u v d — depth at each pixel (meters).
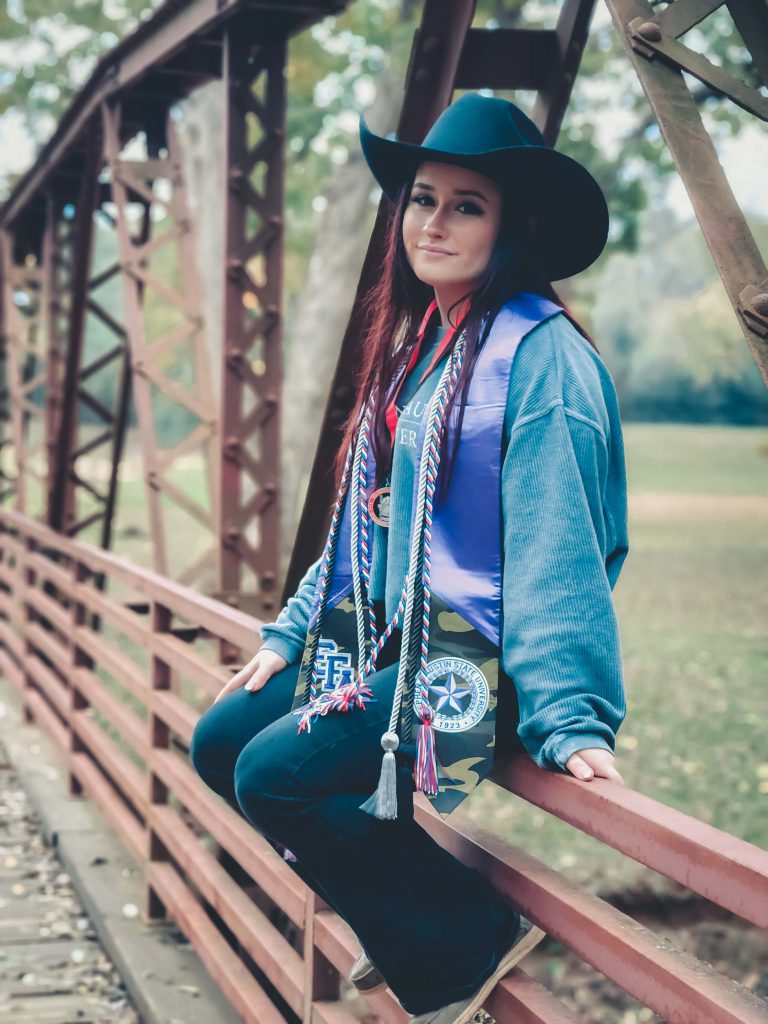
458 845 2.13
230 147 4.89
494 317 1.84
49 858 5.22
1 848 5.35
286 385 10.27
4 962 4.13
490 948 1.94
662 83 1.86
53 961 4.14
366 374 2.04
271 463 5.18
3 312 11.00
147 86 5.95
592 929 1.70
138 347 5.93
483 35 2.65
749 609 13.84
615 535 1.84
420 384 1.91
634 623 13.09
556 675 1.65
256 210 5.00
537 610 1.67
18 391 10.21
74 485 7.21
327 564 2.01
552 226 1.97
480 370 1.80
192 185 10.22
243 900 3.35
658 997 1.56
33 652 7.54
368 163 2.03
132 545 19.42
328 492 2.98
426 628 1.79
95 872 4.73
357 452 1.98
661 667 10.70
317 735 1.84
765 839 6.31
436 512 1.81
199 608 3.62
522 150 1.79
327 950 2.60
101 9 11.95
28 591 7.51
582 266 2.03
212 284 9.99
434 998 1.96
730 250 1.78
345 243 10.16
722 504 27.58
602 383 1.81
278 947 3.04
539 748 1.73
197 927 3.62
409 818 1.88
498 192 1.88
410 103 2.68
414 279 2.01
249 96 4.89
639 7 1.91
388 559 1.89
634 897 5.99
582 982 5.61
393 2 11.01
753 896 1.38
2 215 10.30
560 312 1.83
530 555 1.70
